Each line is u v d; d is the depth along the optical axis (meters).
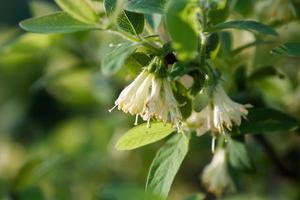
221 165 0.70
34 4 0.86
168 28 0.56
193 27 0.56
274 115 0.64
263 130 0.64
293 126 0.64
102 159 0.94
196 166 1.01
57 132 1.08
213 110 0.61
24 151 1.07
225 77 0.68
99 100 0.94
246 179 0.88
